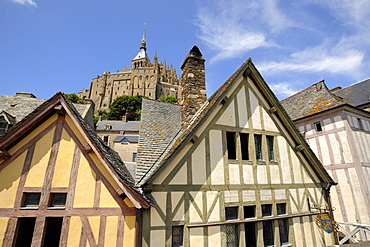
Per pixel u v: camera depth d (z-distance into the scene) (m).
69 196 4.80
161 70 109.88
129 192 4.57
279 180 6.70
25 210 4.61
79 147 5.13
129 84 95.62
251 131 6.77
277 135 7.24
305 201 6.98
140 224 4.72
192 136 5.61
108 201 4.84
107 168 4.77
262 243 5.81
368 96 14.30
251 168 6.34
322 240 6.84
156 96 92.31
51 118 5.29
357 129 11.57
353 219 10.35
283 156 7.08
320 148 12.21
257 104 7.23
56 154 5.03
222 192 5.71
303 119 13.20
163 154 6.12
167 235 4.81
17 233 4.51
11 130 4.72
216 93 6.94
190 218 5.15
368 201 9.91
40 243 4.40
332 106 11.80
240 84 7.13
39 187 4.77
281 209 6.62
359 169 10.38
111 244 4.58
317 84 14.20
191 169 5.51
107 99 93.62
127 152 33.28
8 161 4.78
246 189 6.05
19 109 11.79
